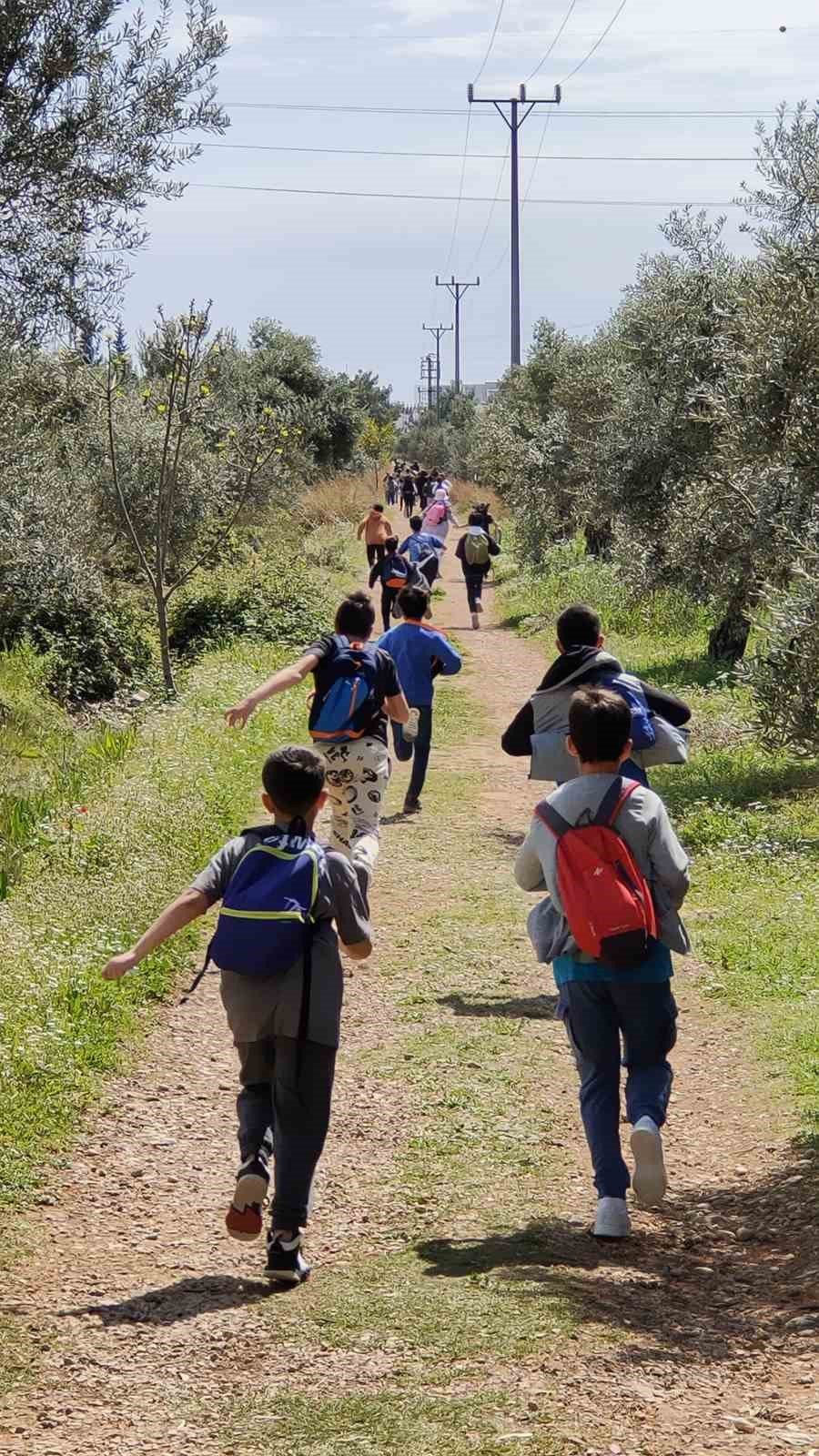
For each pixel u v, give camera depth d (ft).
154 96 41.22
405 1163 18.61
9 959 23.91
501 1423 11.52
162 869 29.96
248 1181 14.38
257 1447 11.35
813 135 39.47
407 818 40.81
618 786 16.01
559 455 100.17
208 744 45.37
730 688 55.98
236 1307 14.30
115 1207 17.30
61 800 38.88
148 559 78.69
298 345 185.78
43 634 61.21
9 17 39.17
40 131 40.37
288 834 15.05
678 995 25.84
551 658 74.95
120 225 41.96
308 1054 14.67
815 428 37.09
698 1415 11.72
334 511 154.81
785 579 44.88
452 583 120.57
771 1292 14.53
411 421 386.11
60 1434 11.71
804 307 37.40
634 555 64.95
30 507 55.83
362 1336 13.41
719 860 33.91
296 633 73.87
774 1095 20.57
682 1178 18.28
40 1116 19.45
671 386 63.05
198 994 25.80
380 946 28.99
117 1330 13.80
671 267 64.23
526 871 16.30
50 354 51.49
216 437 86.69
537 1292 14.32
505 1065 22.40
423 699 40.88
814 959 26.27
